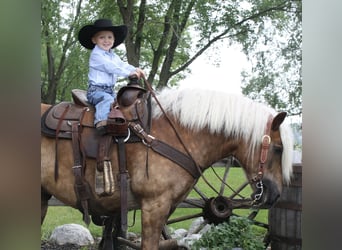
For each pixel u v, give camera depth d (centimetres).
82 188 313
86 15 1115
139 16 1077
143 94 331
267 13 1084
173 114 326
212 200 427
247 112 325
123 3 1076
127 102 318
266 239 469
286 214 439
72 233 549
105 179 298
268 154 321
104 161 303
